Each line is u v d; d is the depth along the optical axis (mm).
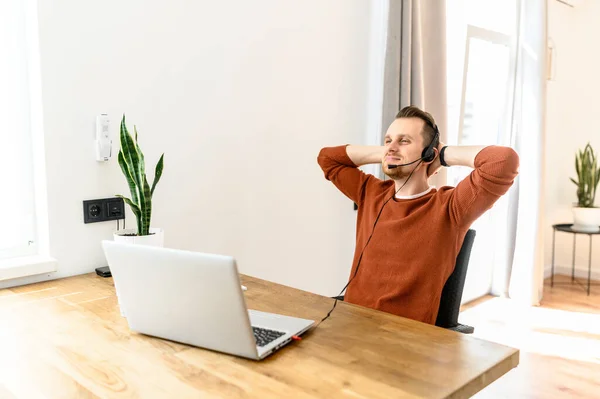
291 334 1177
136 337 1209
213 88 2234
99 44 1854
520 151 4000
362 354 1104
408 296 1617
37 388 958
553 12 4477
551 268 4891
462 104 3643
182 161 2148
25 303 1488
